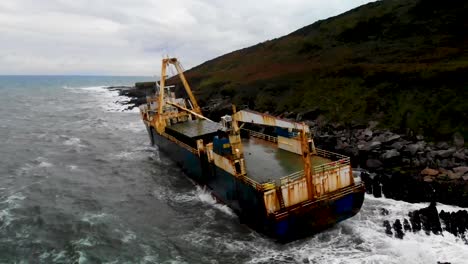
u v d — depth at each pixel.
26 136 58.97
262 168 24.69
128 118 82.94
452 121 35.25
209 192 30.25
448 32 68.38
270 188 20.11
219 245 22.30
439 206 25.22
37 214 27.16
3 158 43.91
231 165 23.47
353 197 22.25
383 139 35.91
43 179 35.81
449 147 32.09
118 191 32.53
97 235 23.94
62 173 37.91
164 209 28.23
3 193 31.66
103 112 95.56
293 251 20.97
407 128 37.50
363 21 93.62
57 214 27.22
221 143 25.45
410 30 77.75
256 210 21.53
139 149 49.22
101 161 42.81
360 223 23.53
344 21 103.25
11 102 123.31
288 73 74.56
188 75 134.75
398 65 53.12
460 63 45.09
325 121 46.00
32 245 22.62
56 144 52.72
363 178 29.72
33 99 140.00
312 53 94.25
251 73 94.38
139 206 29.00
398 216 24.34
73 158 44.41
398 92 44.72
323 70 64.56
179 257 21.17
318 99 53.38
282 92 62.75
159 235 23.97
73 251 21.91
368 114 43.78
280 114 54.78
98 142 54.31
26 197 30.72
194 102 45.31
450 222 22.16
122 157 44.69
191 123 43.06
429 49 62.16
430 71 44.38
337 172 22.17
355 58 71.94
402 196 26.77
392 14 89.62
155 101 52.91
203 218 26.22
